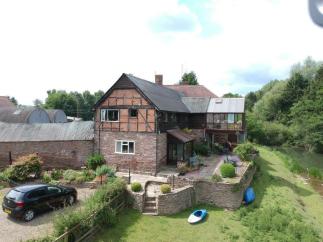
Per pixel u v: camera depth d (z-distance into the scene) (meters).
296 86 74.25
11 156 26.28
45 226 14.30
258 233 16.78
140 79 29.08
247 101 95.25
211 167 26.38
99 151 26.84
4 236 13.20
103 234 14.74
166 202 18.41
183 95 41.66
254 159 30.97
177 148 27.27
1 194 19.05
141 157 25.27
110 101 26.44
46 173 23.25
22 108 42.28
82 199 18.34
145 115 25.22
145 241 14.91
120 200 18.09
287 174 32.97
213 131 34.84
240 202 20.50
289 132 65.00
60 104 84.75
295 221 18.77
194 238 15.88
